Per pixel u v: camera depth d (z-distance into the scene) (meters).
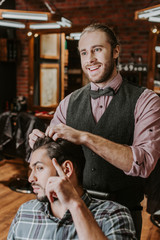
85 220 0.78
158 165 2.34
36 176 1.01
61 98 5.00
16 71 5.75
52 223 1.06
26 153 3.50
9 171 4.50
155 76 4.54
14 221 1.15
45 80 5.14
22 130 3.50
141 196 1.48
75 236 1.00
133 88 1.43
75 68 4.80
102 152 1.16
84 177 1.47
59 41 4.87
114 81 1.42
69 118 1.55
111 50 1.34
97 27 1.33
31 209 1.12
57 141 1.05
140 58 4.74
